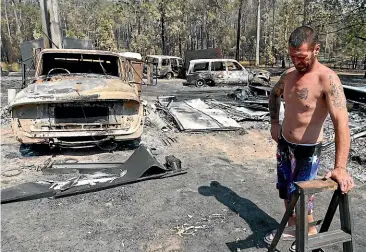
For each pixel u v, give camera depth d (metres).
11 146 5.16
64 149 5.00
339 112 1.88
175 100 10.17
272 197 3.47
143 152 4.24
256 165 4.50
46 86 4.62
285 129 2.28
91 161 4.54
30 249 2.50
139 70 6.38
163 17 30.17
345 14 19.55
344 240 1.83
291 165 2.28
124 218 2.99
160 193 3.53
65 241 2.62
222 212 3.13
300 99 2.12
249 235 2.73
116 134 4.52
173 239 2.67
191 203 3.30
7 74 20.27
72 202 3.29
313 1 23.55
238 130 6.45
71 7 49.69
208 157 4.83
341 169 1.78
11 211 3.09
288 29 34.22
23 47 10.62
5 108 7.83
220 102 9.52
